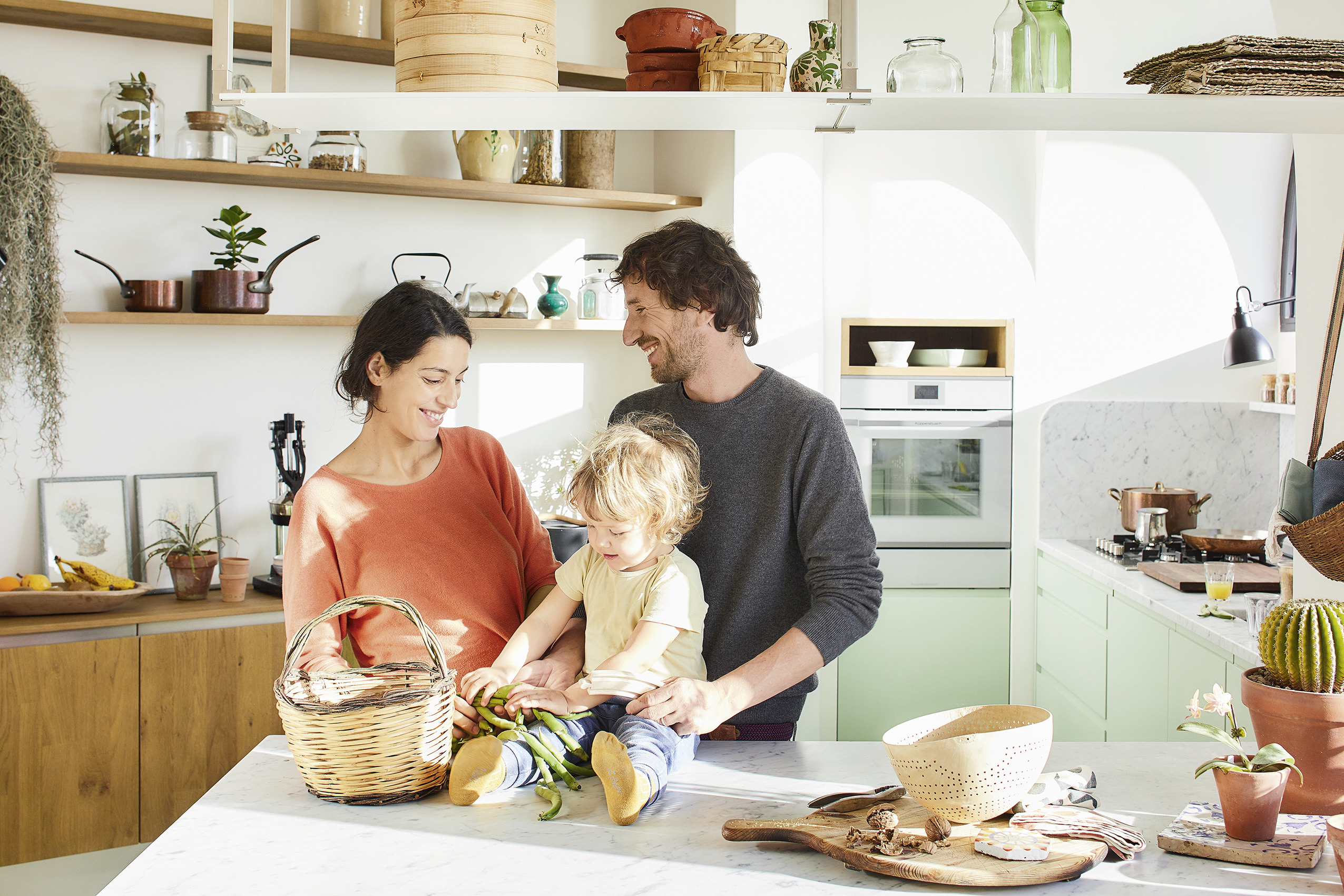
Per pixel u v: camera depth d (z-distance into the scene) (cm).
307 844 122
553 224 387
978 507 401
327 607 166
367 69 356
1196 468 402
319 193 352
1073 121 160
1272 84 144
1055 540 401
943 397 397
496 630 173
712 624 173
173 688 295
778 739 173
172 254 332
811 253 384
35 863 287
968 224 397
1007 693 404
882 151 394
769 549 169
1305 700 125
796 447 167
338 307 356
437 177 367
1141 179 396
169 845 122
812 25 149
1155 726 303
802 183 381
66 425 322
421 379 169
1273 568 330
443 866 117
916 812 128
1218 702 132
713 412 174
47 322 249
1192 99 145
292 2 343
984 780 117
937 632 399
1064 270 398
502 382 384
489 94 142
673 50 153
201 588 314
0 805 278
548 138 362
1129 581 327
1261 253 398
